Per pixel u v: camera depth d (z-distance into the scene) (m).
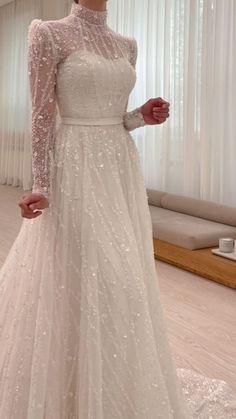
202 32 5.44
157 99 1.87
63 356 1.70
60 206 1.73
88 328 1.64
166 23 6.01
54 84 1.70
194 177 5.79
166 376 1.83
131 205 1.84
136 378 1.68
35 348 1.67
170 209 5.77
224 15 5.18
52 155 1.72
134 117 1.88
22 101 9.50
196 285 4.00
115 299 1.66
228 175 5.36
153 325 1.83
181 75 5.89
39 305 1.70
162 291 3.86
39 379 1.65
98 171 1.75
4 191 9.17
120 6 6.87
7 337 1.81
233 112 5.20
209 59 5.38
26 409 1.69
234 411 2.22
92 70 1.67
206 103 5.48
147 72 6.42
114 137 1.81
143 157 6.66
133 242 1.75
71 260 1.72
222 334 3.14
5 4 9.84
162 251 4.64
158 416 1.70
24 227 1.86
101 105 1.75
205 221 5.12
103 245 1.69
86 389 1.63
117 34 1.85
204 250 4.57
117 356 1.66
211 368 2.69
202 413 2.20
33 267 1.77
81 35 1.71
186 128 5.80
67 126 1.76
